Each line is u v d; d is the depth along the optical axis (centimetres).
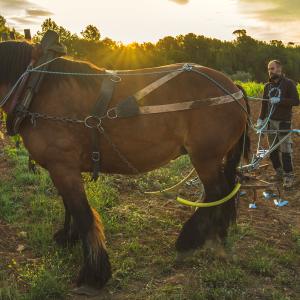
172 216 579
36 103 404
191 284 422
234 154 476
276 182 737
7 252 477
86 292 407
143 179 715
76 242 482
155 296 398
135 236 520
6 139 913
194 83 428
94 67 429
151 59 9494
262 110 712
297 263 464
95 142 408
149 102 412
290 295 409
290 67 11056
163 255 479
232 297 397
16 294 395
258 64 11275
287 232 541
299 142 1038
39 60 408
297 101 673
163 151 430
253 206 613
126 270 442
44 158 409
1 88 425
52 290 403
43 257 458
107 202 599
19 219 555
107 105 404
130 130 410
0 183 660
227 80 448
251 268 451
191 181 696
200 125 427
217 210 454
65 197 413
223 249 472
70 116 401
